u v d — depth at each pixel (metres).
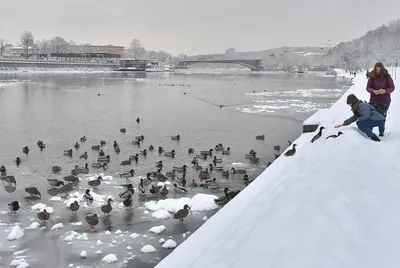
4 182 25.30
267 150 35.47
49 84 119.56
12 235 17.36
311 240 6.73
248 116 57.97
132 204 21.44
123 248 16.53
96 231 18.14
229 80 177.62
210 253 8.12
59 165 29.72
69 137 40.66
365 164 10.98
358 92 44.09
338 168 10.41
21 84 116.12
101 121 51.69
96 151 34.44
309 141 18.25
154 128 46.75
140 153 33.62
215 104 73.81
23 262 15.26
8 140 38.66
